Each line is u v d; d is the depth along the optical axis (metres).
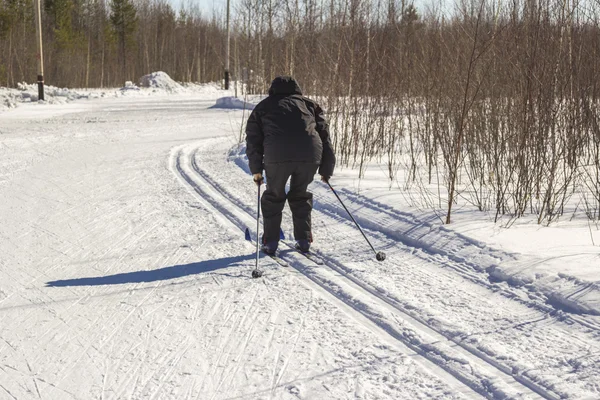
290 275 5.05
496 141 7.13
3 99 30.19
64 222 6.94
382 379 3.27
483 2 6.33
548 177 6.43
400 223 6.13
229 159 11.43
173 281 4.96
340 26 10.70
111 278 5.05
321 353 3.60
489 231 5.51
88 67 60.12
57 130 17.44
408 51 9.41
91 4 76.19
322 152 5.52
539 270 4.45
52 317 4.25
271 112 5.37
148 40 74.12
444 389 3.15
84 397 3.16
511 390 3.06
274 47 16.47
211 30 71.94
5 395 3.19
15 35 52.91
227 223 6.85
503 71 7.29
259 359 3.55
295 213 5.59
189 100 34.66
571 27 6.56
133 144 14.20
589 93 6.68
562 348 3.46
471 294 4.36
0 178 9.71
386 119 10.55
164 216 7.20
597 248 4.86
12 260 5.56
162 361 3.56
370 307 4.23
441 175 8.71
